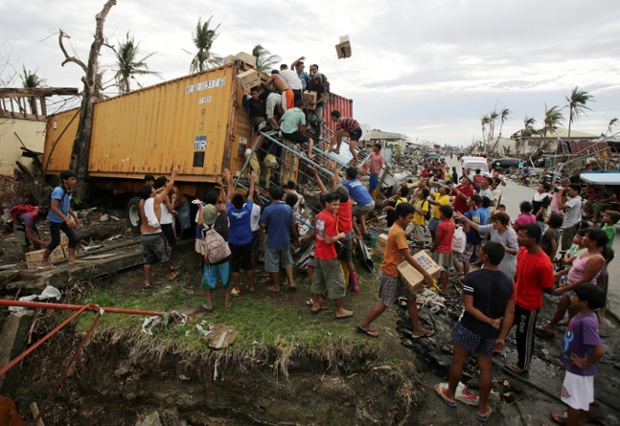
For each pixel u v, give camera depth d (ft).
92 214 35.32
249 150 21.66
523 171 91.81
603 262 13.71
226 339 14.37
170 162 25.49
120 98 31.91
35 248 24.75
